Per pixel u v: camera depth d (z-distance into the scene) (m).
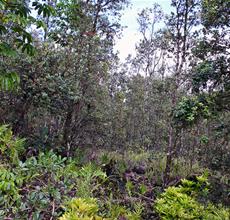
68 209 2.63
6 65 4.54
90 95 5.95
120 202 4.03
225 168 3.21
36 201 2.47
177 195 4.04
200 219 3.47
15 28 2.02
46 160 3.17
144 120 11.36
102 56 6.11
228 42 3.69
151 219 3.85
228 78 3.52
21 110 4.79
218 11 3.62
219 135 3.33
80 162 5.82
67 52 5.43
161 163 7.19
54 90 4.59
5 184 2.20
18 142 3.52
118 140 9.78
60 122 6.96
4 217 2.13
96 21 7.75
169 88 8.39
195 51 4.04
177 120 3.73
